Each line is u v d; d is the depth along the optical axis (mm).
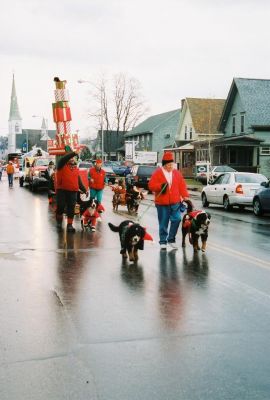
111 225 9781
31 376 4344
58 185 13383
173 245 10711
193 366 4574
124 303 6574
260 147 46562
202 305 6508
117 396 3996
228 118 51500
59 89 16281
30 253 10109
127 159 52469
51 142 16969
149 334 5406
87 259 9523
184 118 62688
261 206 18516
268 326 5707
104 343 5125
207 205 23344
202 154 51375
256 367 4566
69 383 4211
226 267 8891
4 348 4973
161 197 10500
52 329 5539
